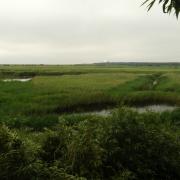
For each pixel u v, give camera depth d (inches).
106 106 1031.6
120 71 3368.6
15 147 243.3
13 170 230.7
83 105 1027.9
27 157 238.2
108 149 274.7
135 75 2513.5
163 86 1568.7
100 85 1584.6
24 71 3420.3
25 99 1073.5
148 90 1469.0
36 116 764.0
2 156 234.1
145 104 1122.7
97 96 1106.7
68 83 1701.5
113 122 293.1
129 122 293.3
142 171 272.8
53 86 1521.9
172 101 1149.1
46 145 288.4
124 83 1706.4
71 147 262.5
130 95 1168.8
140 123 293.4
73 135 277.9
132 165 275.1
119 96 1120.8
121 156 276.1
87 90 1346.0
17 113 828.0
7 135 250.7
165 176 282.5
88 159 256.1
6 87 1464.1
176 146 297.9
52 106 936.3
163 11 198.2
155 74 2802.7
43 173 229.9
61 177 227.5
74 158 256.7
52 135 292.7
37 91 1304.1
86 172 249.8
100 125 294.7
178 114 698.8
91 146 259.8
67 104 994.7
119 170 266.4
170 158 287.7
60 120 311.4
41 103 997.2
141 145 282.8
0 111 842.8
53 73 3191.4
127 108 313.1
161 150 287.1
